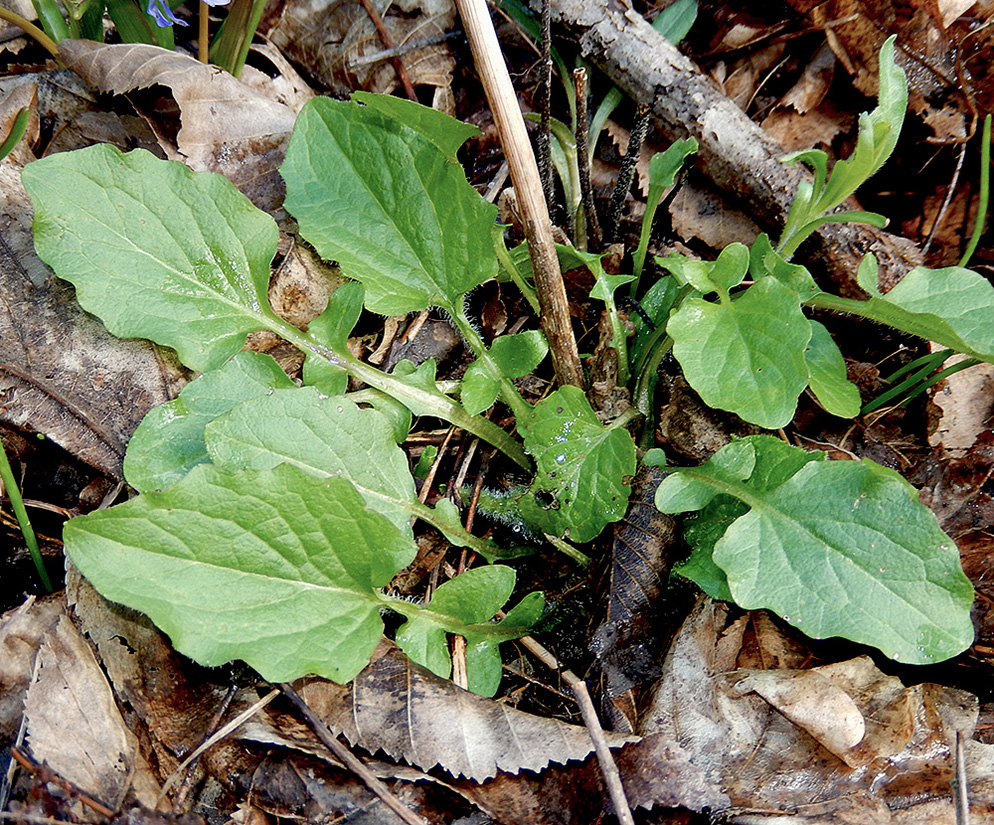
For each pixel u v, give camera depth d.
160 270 0.25
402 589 0.27
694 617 0.25
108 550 0.22
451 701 0.24
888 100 0.24
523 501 0.26
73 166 0.25
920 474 0.28
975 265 0.31
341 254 0.26
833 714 0.24
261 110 0.29
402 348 0.29
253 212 0.26
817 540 0.23
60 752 0.22
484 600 0.24
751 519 0.24
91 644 0.24
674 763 0.24
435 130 0.24
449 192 0.26
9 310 0.26
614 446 0.25
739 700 0.24
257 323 0.26
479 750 0.23
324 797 0.23
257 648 0.22
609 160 0.32
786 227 0.27
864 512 0.23
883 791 0.24
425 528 0.27
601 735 0.23
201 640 0.22
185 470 0.24
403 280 0.27
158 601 0.22
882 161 0.25
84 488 0.26
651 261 0.31
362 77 0.33
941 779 0.24
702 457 0.27
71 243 0.25
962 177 0.32
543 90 0.27
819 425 0.29
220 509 0.22
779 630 0.26
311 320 0.28
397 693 0.24
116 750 0.23
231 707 0.24
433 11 0.33
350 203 0.27
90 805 0.22
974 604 0.26
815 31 0.32
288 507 0.23
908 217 0.32
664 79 0.30
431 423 0.29
